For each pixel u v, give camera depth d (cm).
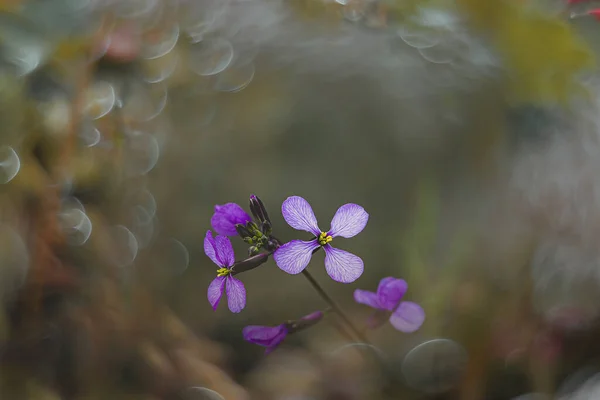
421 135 44
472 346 40
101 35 44
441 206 43
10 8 44
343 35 47
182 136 45
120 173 43
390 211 44
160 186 44
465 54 46
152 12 46
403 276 41
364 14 47
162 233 43
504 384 39
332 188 44
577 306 41
